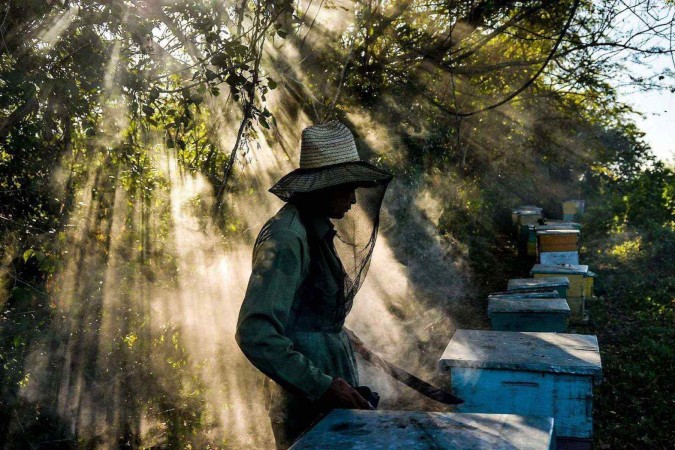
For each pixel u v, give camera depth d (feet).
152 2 10.05
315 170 6.32
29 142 9.52
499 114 34.71
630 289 33.78
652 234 47.34
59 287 10.03
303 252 6.03
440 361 9.70
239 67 10.50
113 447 11.03
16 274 9.57
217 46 10.46
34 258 9.80
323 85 20.71
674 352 22.53
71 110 9.64
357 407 5.52
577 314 26.96
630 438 16.05
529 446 3.74
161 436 11.69
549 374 9.30
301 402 6.43
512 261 42.45
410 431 4.12
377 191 6.59
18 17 9.02
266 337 5.49
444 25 23.38
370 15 19.89
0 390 9.47
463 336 11.00
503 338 10.82
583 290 26.73
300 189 6.14
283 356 5.49
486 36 24.72
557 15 24.36
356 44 21.67
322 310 6.38
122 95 10.62
